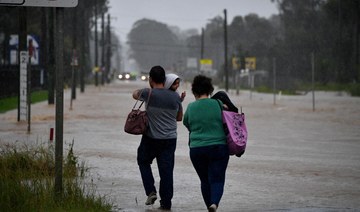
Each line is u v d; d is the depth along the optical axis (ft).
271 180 98.02
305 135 167.94
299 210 75.92
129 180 95.91
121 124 193.67
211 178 69.00
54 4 68.28
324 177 101.04
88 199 72.49
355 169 109.50
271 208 77.10
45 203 67.31
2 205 63.93
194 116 69.77
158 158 76.59
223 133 69.31
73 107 277.03
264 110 272.31
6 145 118.42
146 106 75.87
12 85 354.13
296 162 117.50
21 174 84.07
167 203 76.13
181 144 144.25
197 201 81.92
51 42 284.20
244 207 77.77
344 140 156.25
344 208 77.20
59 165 70.08
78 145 139.23
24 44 203.41
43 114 225.56
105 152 127.85
